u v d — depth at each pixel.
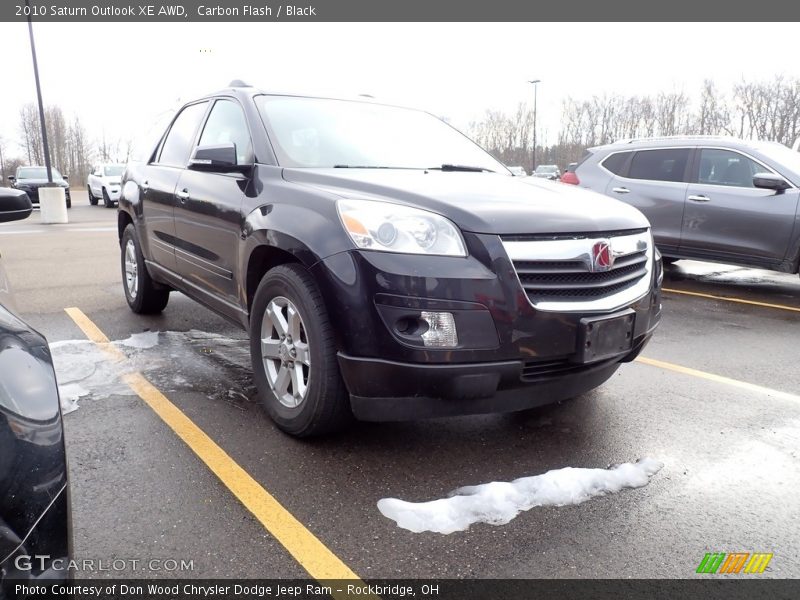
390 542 2.17
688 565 2.08
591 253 2.69
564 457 2.83
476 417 3.27
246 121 3.59
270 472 2.62
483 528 2.27
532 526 2.29
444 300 2.45
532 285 2.57
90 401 3.35
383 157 3.62
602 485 2.58
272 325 3.05
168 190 4.29
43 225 15.20
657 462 2.80
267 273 3.00
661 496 2.51
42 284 6.81
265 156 3.34
